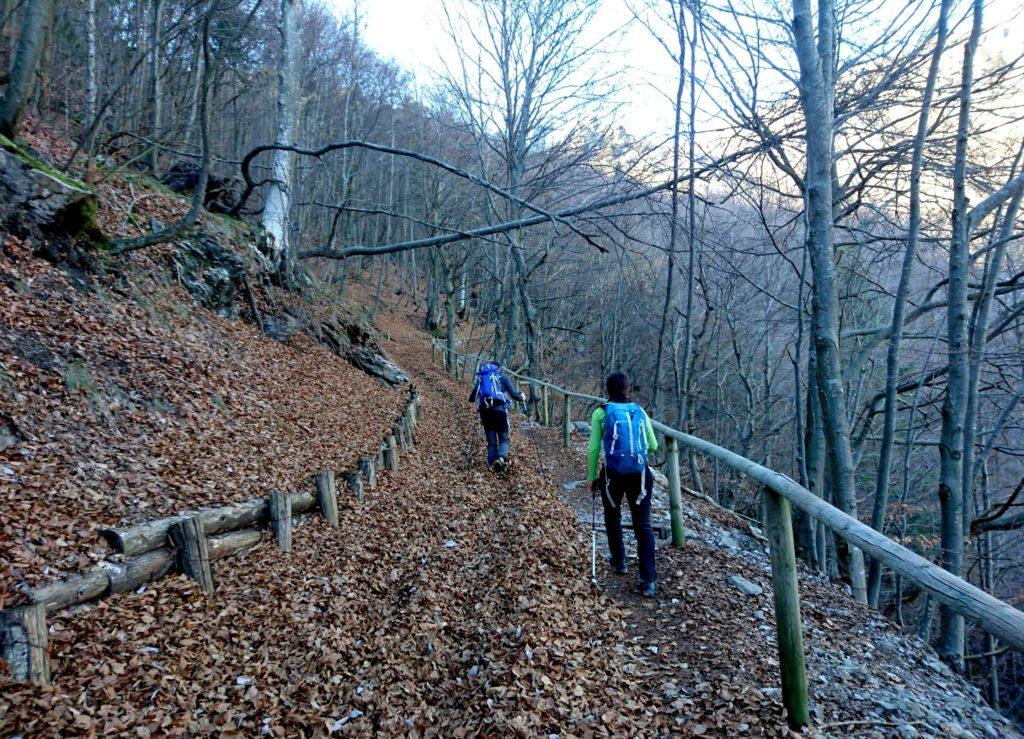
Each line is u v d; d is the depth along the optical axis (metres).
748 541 7.22
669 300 11.52
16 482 4.56
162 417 6.85
